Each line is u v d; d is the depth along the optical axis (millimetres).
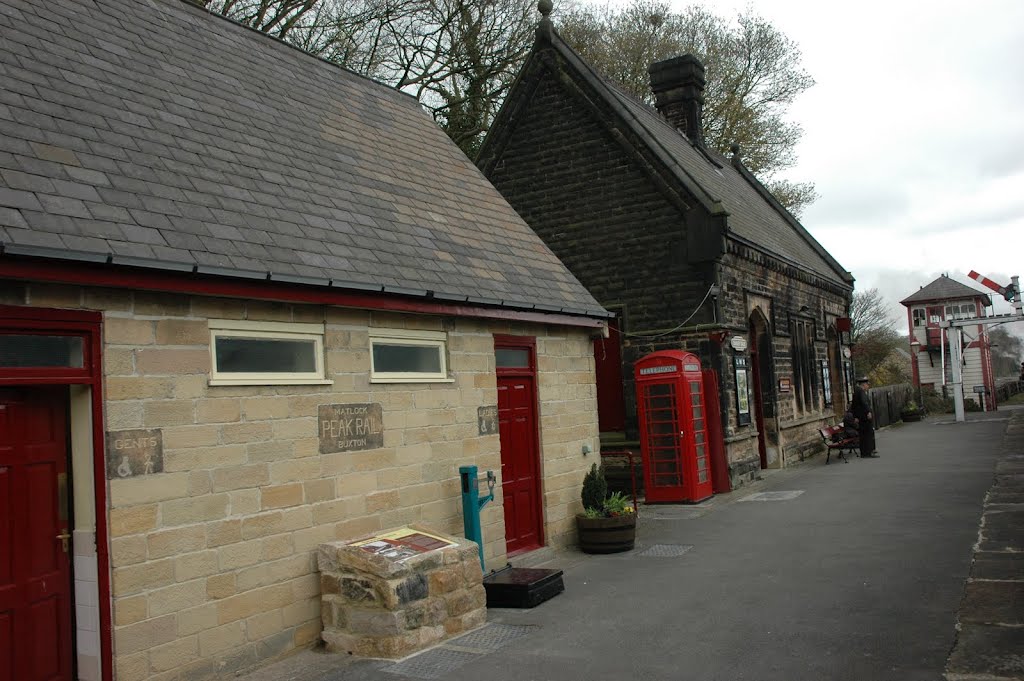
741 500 14500
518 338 10438
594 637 7082
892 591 7777
